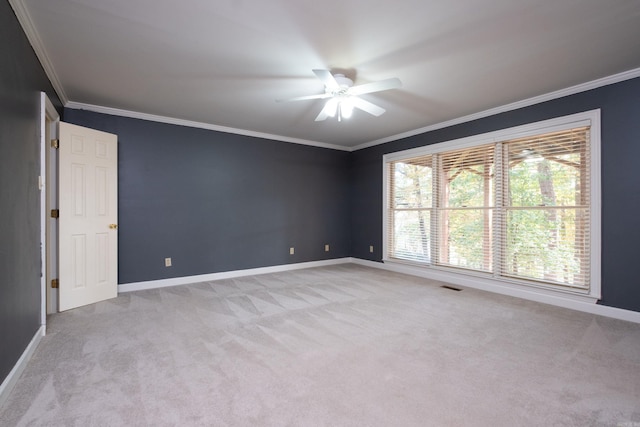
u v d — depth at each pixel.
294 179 5.47
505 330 2.63
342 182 6.10
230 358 2.12
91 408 1.57
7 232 1.74
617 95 2.93
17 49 1.95
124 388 1.75
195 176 4.46
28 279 2.12
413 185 4.98
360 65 2.70
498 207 3.83
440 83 3.09
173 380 1.84
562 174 3.32
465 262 4.21
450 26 2.15
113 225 3.60
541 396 1.69
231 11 1.98
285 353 2.20
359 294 3.76
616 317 2.92
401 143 5.14
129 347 2.28
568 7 1.94
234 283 4.35
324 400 1.66
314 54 2.52
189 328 2.65
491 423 1.48
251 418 1.51
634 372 1.94
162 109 3.86
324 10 1.97
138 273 4.01
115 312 3.07
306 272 5.14
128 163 3.95
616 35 2.25
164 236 4.20
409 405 1.62
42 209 2.45
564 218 3.31
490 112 3.87
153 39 2.30
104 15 2.02
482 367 2.01
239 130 4.83
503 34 2.24
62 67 2.73
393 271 5.20
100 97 3.45
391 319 2.89
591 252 3.08
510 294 3.71
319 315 3.00
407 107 3.80
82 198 3.28
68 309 3.14
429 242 4.68
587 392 1.73
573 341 2.40
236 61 2.64
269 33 2.23
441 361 2.09
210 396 1.68
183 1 1.89
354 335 2.52
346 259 6.15
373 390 1.75
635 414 1.54
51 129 3.07
